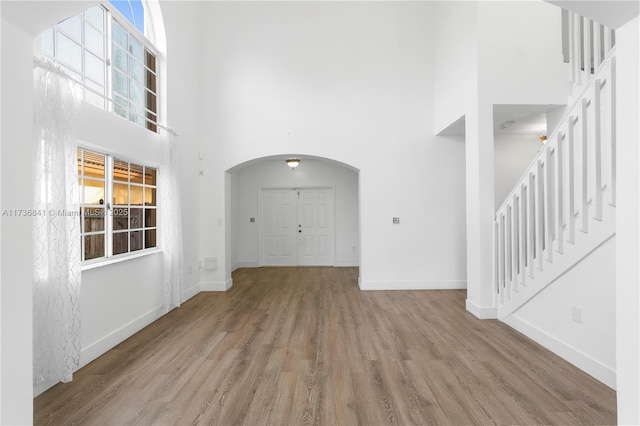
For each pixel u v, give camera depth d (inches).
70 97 108.0
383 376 109.9
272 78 237.0
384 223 235.5
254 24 237.8
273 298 214.8
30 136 70.2
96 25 139.0
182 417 88.5
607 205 103.5
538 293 137.5
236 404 94.3
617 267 68.9
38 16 67.2
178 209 191.0
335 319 171.2
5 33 64.5
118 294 142.3
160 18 185.9
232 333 151.6
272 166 339.3
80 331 111.0
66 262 105.3
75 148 110.8
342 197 337.1
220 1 237.8
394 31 236.1
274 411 90.9
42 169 100.8
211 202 237.0
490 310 169.6
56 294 103.3
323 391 100.9
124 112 157.4
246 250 339.3
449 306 193.2
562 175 125.0
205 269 236.7
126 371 114.7
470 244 179.5
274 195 342.3
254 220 339.6
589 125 115.4
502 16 167.3
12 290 65.9
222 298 215.8
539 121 203.8
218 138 237.0
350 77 235.9
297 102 236.1
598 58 148.2
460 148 234.5
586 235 111.4
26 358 68.7
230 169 239.0
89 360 122.6
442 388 102.1
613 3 63.1
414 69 235.3
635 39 65.1
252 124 236.8
